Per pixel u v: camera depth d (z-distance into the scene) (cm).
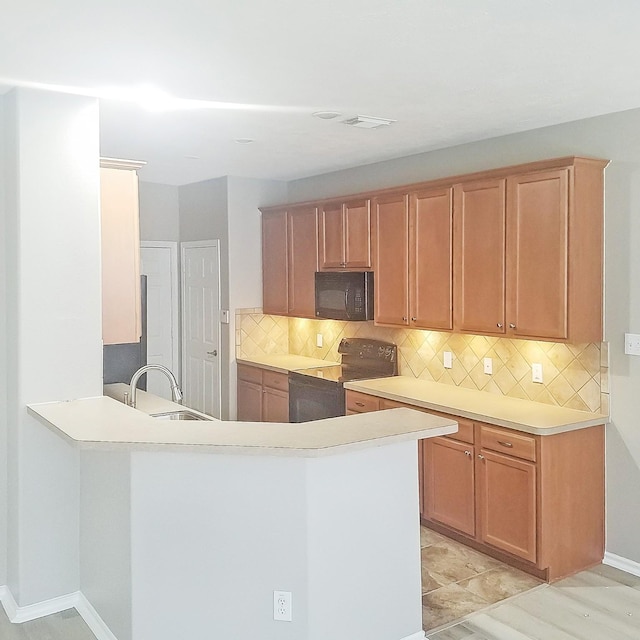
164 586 284
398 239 490
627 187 377
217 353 663
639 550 383
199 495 278
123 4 224
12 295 332
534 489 372
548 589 369
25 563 334
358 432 274
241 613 277
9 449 343
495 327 420
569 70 301
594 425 387
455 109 371
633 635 321
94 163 342
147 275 697
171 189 707
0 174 341
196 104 357
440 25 246
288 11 231
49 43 261
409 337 530
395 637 297
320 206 568
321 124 407
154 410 406
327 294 559
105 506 311
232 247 637
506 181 408
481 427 402
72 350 339
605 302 391
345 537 278
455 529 427
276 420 597
